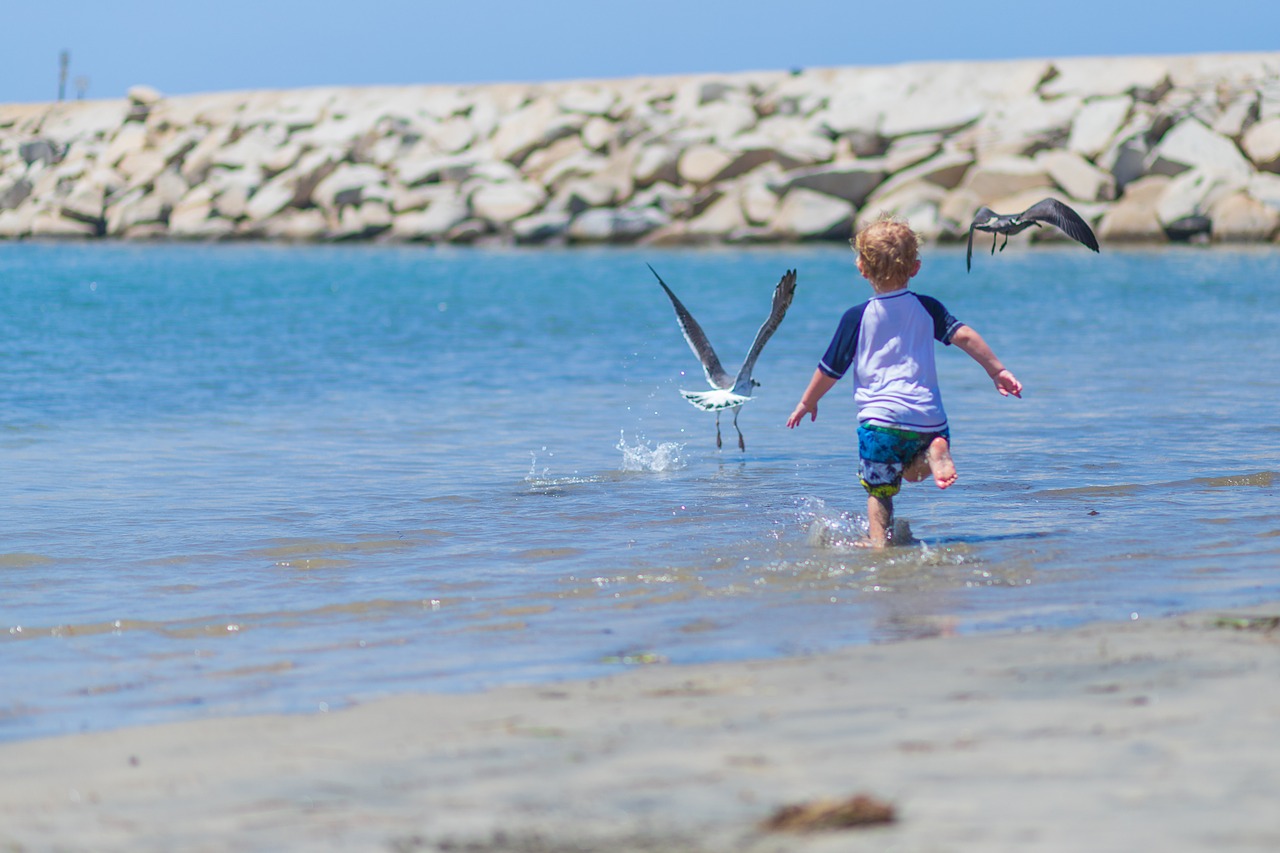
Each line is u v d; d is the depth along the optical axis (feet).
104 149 451.94
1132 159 314.76
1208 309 172.86
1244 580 45.37
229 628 43.04
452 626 42.75
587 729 28.60
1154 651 33.58
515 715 30.32
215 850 22.13
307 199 394.11
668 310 185.16
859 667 33.58
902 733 26.89
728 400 57.88
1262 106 325.01
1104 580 45.98
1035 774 23.79
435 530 59.16
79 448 83.35
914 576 47.73
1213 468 70.44
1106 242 301.02
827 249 310.45
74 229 410.11
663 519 60.75
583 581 48.96
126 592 48.73
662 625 41.70
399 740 28.66
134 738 29.76
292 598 47.50
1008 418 90.63
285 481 72.08
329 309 189.37
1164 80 341.82
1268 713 27.22
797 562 50.75
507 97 420.36
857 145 349.61
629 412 99.04
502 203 358.84
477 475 73.51
